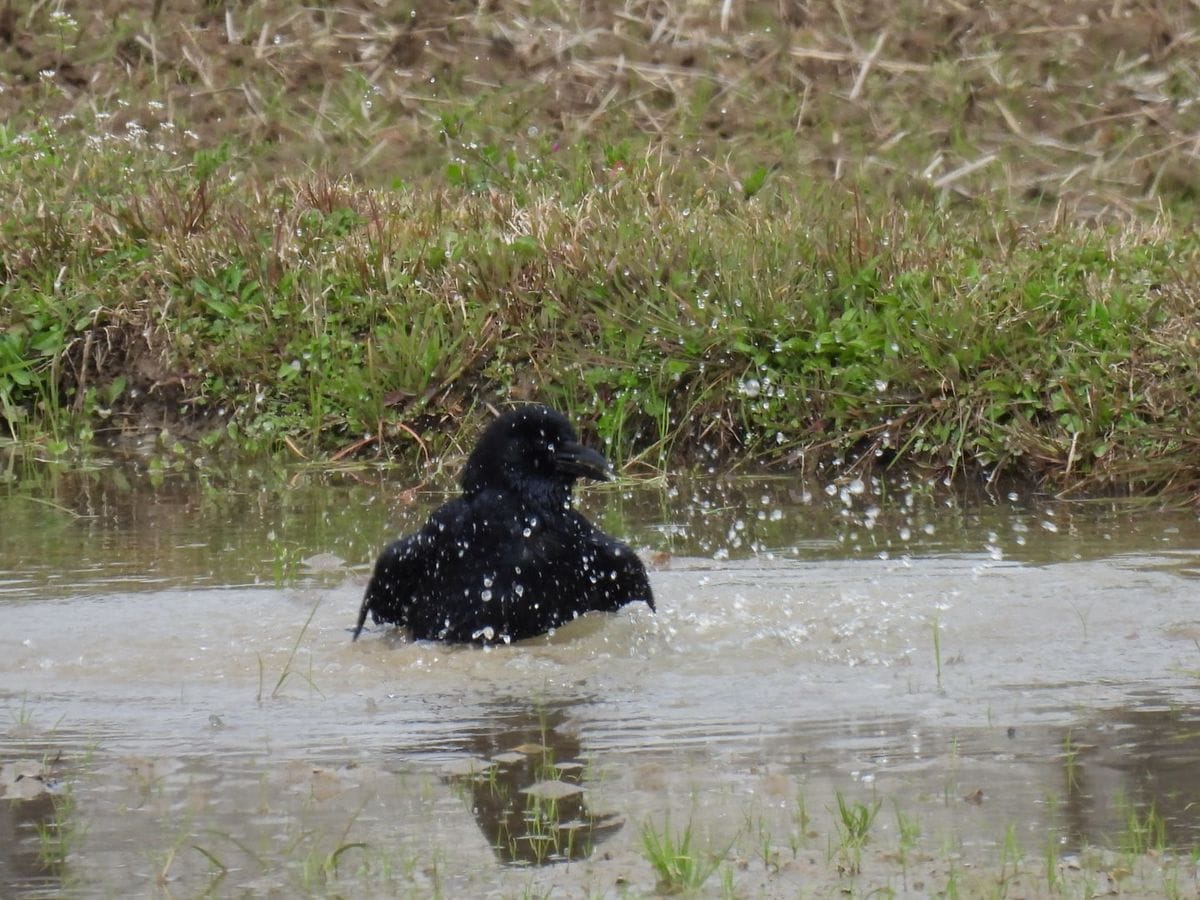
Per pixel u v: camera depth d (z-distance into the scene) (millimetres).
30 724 8047
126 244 16891
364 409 14805
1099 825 6480
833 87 21781
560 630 9664
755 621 9805
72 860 6367
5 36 23812
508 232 16688
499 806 6840
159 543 11812
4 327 16000
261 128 21250
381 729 7898
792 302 15008
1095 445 13422
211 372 15555
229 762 7445
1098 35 22375
